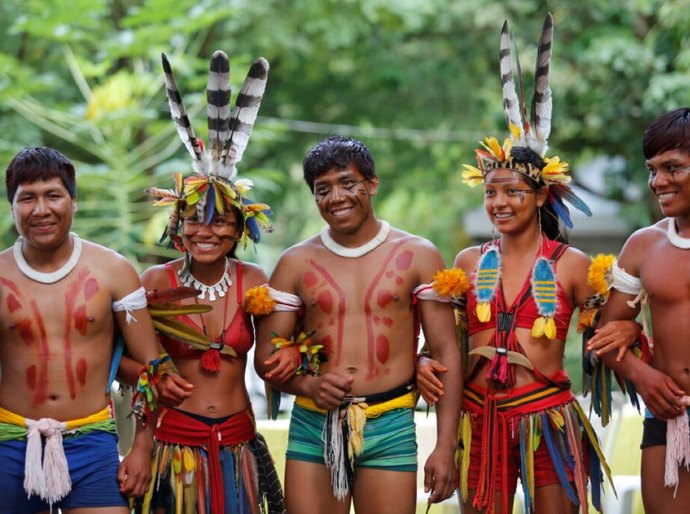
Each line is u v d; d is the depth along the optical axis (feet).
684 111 28.81
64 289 28.37
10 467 28.07
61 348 28.19
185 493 29.71
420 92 87.92
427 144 90.27
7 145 69.62
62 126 77.15
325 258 30.50
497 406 30.14
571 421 30.04
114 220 70.33
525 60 79.77
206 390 30.14
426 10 81.25
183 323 29.73
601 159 105.91
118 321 29.04
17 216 27.78
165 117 81.41
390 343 30.04
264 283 31.24
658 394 28.81
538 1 81.00
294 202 100.83
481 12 81.97
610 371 31.24
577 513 30.09
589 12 79.56
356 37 84.17
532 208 30.45
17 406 28.17
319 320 30.25
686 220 29.14
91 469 28.27
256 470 30.71
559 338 30.27
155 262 76.18
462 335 31.53
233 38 80.59
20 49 77.00
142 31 68.18
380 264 30.27
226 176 30.35
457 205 99.60
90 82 79.97
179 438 29.89
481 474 29.94
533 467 29.78
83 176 70.33
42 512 28.63
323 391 29.19
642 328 29.96
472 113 88.12
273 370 29.50
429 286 30.09
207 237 29.96
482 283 30.60
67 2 67.21
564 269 30.40
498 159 30.37
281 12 80.74
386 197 94.22
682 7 71.82
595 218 105.29
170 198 30.40
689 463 28.60
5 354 28.35
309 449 30.12
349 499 30.19
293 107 92.07
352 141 30.35
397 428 29.84
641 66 76.23
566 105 80.84
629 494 36.37
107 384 28.84
